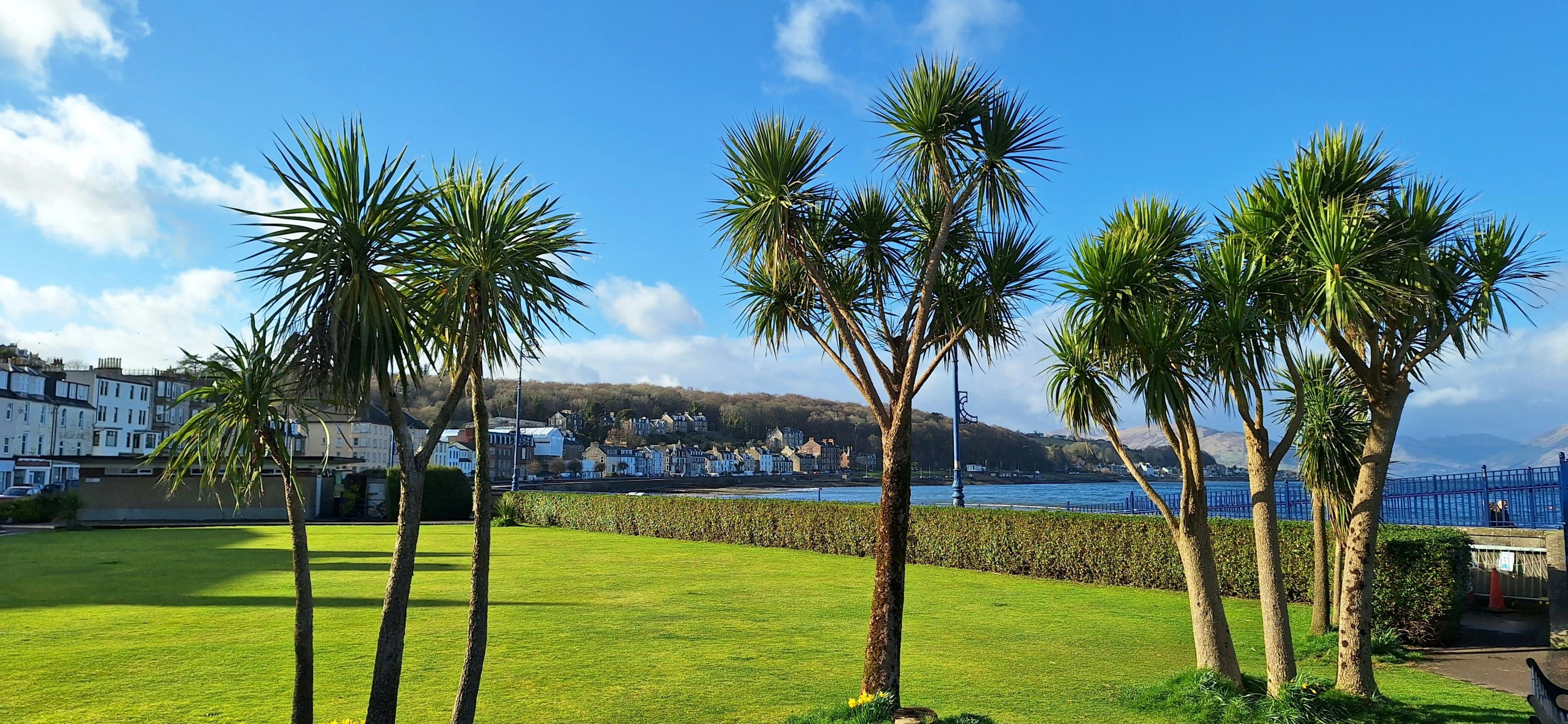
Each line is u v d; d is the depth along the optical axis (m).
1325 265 7.00
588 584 16.89
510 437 134.12
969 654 10.48
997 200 7.59
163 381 80.19
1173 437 8.54
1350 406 10.76
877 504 23.17
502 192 5.52
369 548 23.55
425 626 11.84
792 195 7.34
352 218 4.65
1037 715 7.73
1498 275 7.48
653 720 7.59
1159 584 16.28
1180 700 7.86
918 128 7.50
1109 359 8.12
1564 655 10.27
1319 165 7.67
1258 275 7.60
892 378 7.71
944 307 8.27
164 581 16.16
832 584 17.22
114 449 72.31
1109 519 17.16
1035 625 12.54
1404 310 7.35
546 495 36.41
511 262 5.34
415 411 120.88
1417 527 12.01
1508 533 13.50
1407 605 10.83
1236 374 7.65
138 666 9.27
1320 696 7.51
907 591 16.22
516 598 14.94
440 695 8.33
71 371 70.00
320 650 10.20
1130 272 7.47
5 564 18.73
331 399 4.59
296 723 5.09
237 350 5.16
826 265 8.18
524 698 8.27
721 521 28.02
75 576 16.84
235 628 11.41
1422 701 7.98
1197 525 8.40
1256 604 14.42
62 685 8.45
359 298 4.57
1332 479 10.84
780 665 9.73
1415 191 7.54
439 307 5.23
